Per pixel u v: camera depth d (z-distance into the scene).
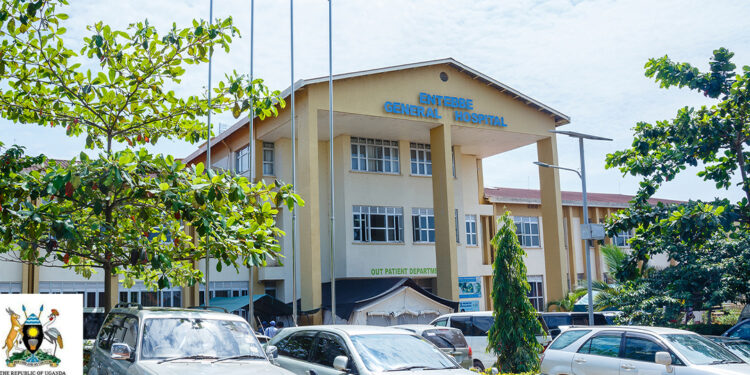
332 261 25.16
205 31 12.16
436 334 16.17
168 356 7.66
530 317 15.26
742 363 10.36
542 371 12.34
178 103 13.05
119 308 9.61
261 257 10.86
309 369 8.96
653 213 15.88
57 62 11.94
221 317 8.62
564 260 33.59
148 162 10.11
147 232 11.74
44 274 26.59
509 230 15.70
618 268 16.91
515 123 33.75
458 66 32.22
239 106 13.17
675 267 20.28
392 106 30.19
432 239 35.44
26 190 9.71
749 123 15.32
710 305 18.62
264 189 11.14
